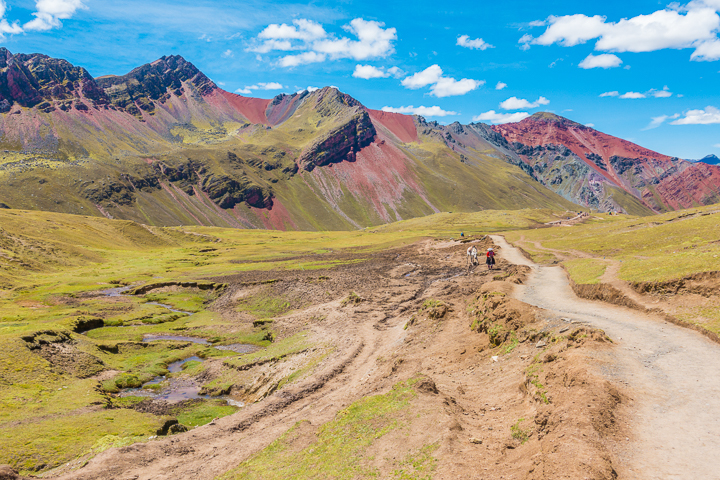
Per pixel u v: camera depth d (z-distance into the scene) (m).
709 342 22.17
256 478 20.28
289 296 87.62
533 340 27.25
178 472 24.91
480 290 46.09
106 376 51.09
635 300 30.92
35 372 47.25
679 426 14.58
